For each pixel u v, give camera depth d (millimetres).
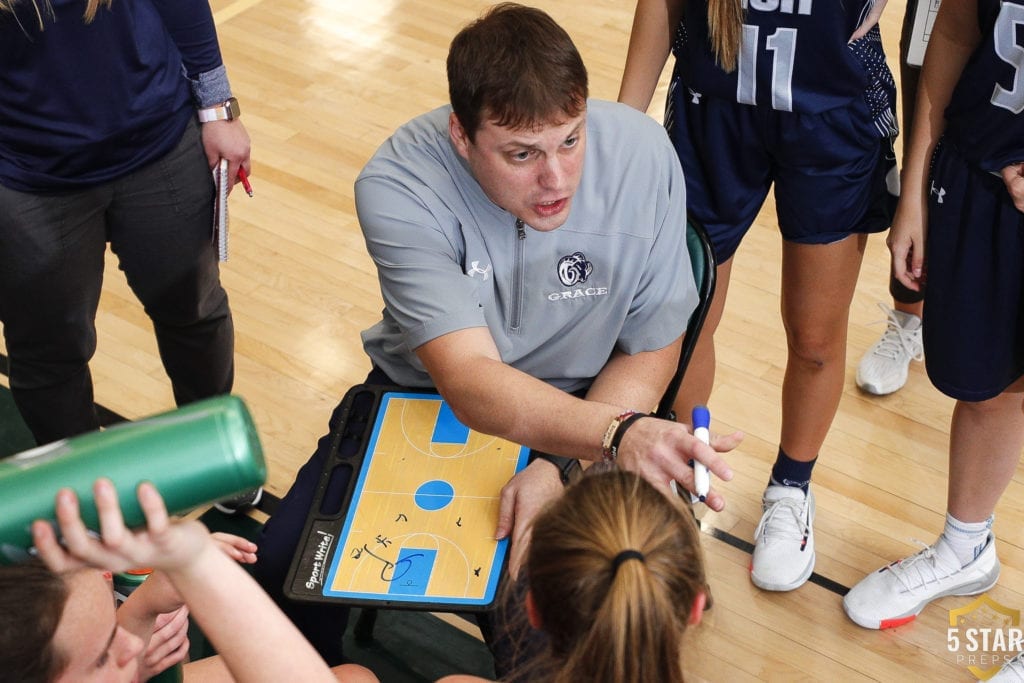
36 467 1024
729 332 2838
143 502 958
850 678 2150
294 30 3961
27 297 2037
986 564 2246
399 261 1671
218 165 2104
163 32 1944
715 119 1995
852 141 1937
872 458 2549
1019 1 1627
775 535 2312
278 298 2941
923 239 1958
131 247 2113
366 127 3514
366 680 1720
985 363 1940
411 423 1761
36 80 1811
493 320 1766
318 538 1595
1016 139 1730
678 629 1065
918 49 2098
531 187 1544
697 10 1916
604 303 1767
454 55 1508
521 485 1616
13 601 1075
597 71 3707
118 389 2719
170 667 1544
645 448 1446
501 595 1509
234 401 1082
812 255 2059
